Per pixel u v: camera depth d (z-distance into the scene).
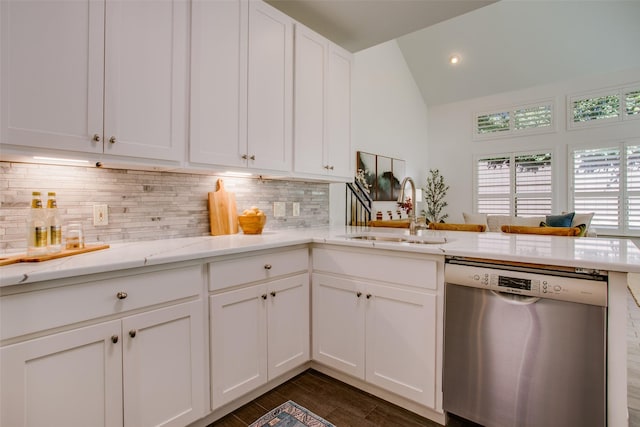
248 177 2.33
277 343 1.83
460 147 6.87
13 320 0.99
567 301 1.20
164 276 1.35
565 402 1.21
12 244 1.38
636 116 5.23
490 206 6.58
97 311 1.16
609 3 4.70
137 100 1.48
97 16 1.36
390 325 1.68
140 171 1.80
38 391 1.04
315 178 2.42
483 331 1.39
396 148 5.84
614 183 5.41
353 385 1.92
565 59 5.51
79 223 1.48
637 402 1.74
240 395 1.63
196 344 1.45
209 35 1.75
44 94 1.23
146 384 1.29
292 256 1.92
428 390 1.56
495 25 5.48
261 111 2.01
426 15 2.29
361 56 4.87
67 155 1.29
